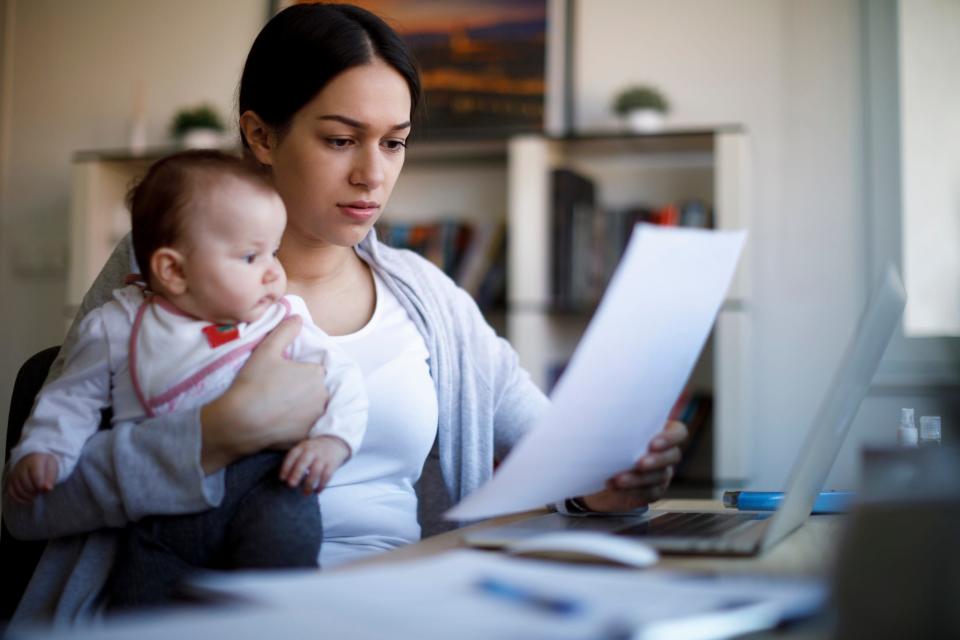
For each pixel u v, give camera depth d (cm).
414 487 149
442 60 341
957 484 52
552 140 309
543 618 50
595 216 309
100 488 94
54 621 96
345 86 127
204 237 103
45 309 377
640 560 69
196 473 92
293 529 94
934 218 292
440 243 327
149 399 102
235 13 367
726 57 315
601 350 76
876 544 52
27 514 98
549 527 98
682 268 81
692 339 93
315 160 129
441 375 145
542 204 308
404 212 350
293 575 61
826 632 55
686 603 54
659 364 88
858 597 52
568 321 325
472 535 90
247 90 136
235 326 106
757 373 305
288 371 100
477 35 339
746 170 293
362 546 123
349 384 105
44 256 378
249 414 94
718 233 84
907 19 296
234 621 48
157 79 374
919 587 51
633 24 325
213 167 106
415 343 143
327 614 50
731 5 316
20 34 388
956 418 94
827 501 111
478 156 336
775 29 311
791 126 307
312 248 140
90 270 342
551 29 333
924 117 295
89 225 343
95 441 97
